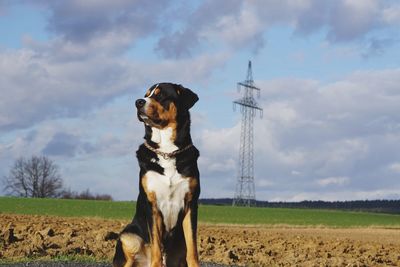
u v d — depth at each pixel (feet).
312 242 61.87
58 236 48.80
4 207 137.90
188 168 27.12
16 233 50.67
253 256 46.21
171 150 27.04
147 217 27.35
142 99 26.81
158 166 26.94
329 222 154.30
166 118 27.02
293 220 152.97
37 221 73.51
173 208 27.20
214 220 133.39
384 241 79.56
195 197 27.48
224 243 55.83
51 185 257.55
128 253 27.94
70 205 162.09
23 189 254.47
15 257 38.88
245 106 263.29
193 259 27.12
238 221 134.00
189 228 27.32
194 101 28.09
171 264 28.17
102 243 46.39
